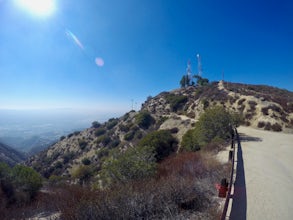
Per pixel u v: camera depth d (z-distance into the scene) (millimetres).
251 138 20641
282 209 7164
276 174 10711
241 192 8445
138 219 5988
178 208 6617
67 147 61125
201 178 9547
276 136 21922
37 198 10875
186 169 10805
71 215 6406
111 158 11555
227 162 12109
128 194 6887
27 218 7805
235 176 9914
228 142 17969
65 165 51625
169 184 7594
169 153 25172
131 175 10422
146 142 26625
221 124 19203
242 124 29500
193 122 34906
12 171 12023
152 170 10750
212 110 20719
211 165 11227
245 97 34625
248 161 12812
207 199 7340
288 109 30094
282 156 14305
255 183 9391
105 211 6051
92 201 6758
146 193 6918
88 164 47031
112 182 10273
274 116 28094
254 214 6828
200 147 19781
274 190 8703
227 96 39062
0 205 9406
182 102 52188
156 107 57375
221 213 6211
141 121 50375
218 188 7820
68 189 10539
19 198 11047
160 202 6605
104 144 52406
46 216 7684
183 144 24078
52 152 63219
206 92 48375
